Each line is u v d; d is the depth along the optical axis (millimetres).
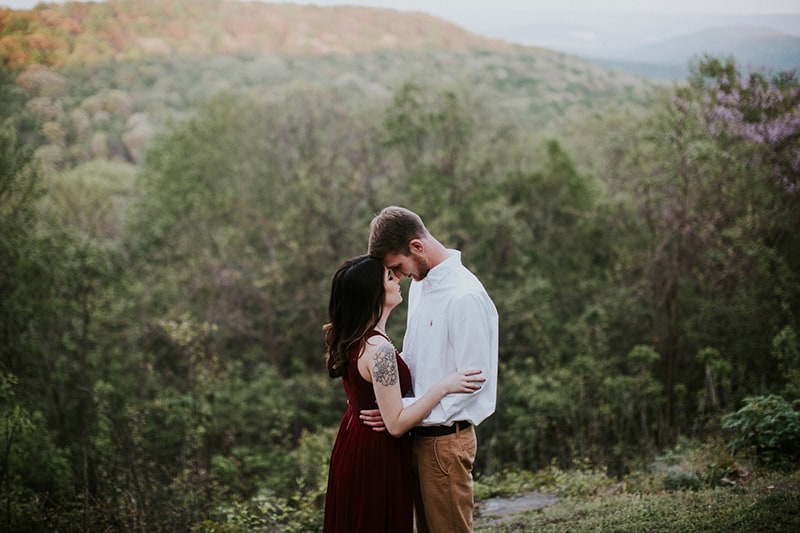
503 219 17391
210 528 5465
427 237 3025
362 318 2979
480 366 2926
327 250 18594
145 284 18562
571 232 19109
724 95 13180
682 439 7820
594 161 21125
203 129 21750
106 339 15805
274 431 12891
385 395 2881
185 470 7055
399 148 19719
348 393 3092
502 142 20406
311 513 5676
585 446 9359
